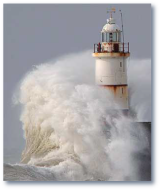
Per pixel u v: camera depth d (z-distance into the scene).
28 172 113.25
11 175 111.62
